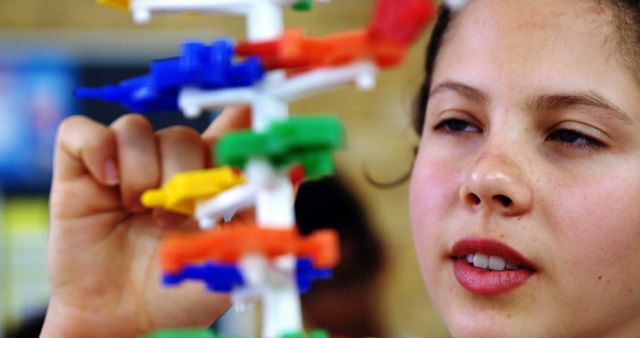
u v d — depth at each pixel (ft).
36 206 12.23
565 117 4.55
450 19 5.05
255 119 3.23
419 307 11.94
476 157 4.66
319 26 12.55
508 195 4.44
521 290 4.52
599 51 4.60
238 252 2.89
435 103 4.98
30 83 12.28
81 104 12.32
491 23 4.78
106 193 4.72
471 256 4.65
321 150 2.99
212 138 4.74
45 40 12.34
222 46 3.19
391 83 12.23
